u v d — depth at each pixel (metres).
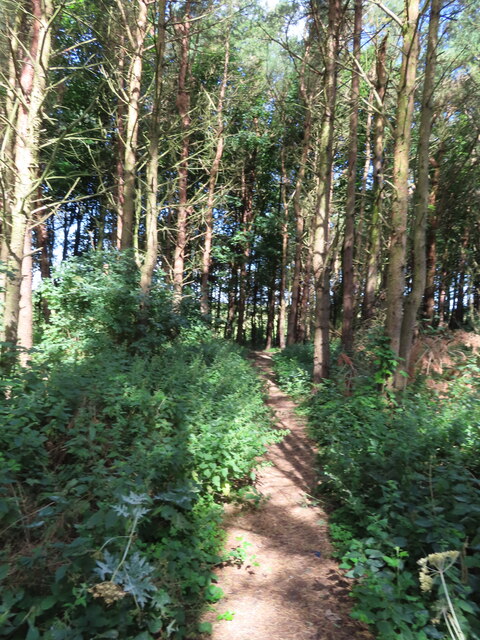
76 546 2.46
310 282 20.58
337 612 3.04
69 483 3.11
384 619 2.70
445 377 7.53
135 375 5.51
